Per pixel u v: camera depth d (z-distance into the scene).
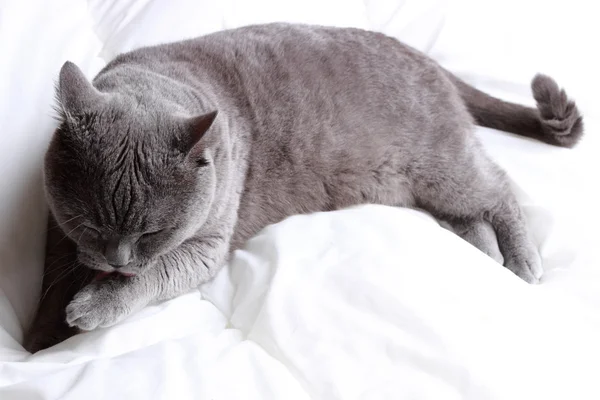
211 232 0.71
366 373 0.61
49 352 0.63
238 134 0.75
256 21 0.91
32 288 0.69
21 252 0.69
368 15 0.99
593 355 0.63
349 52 0.81
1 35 0.69
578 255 0.76
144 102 0.65
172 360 0.59
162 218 0.63
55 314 0.68
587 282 0.72
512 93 0.97
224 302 0.69
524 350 0.62
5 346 0.62
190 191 0.64
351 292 0.66
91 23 0.82
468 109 0.89
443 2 1.01
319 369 0.60
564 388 0.60
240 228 0.76
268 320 0.64
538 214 0.81
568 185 0.84
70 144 0.62
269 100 0.77
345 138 0.80
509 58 1.00
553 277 0.75
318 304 0.65
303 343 0.62
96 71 0.79
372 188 0.82
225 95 0.75
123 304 0.65
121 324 0.65
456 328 0.63
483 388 0.59
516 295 0.66
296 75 0.79
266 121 0.77
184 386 0.58
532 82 0.88
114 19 0.83
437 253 0.70
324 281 0.67
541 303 0.66
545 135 0.88
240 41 0.79
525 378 0.60
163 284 0.68
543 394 0.59
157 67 0.72
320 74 0.79
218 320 0.68
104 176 0.61
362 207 0.77
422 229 0.72
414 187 0.83
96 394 0.56
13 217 0.68
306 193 0.80
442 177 0.82
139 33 0.83
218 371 0.59
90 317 0.64
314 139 0.79
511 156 0.87
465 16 1.01
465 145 0.83
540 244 0.80
